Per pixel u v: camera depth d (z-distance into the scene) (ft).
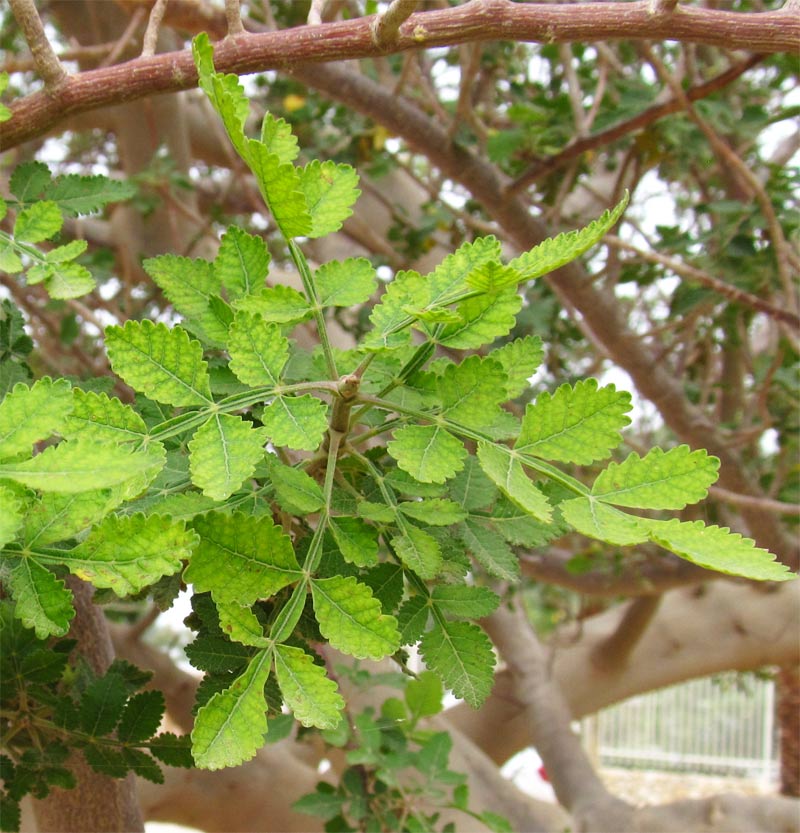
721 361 4.52
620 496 1.09
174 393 1.13
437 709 2.56
